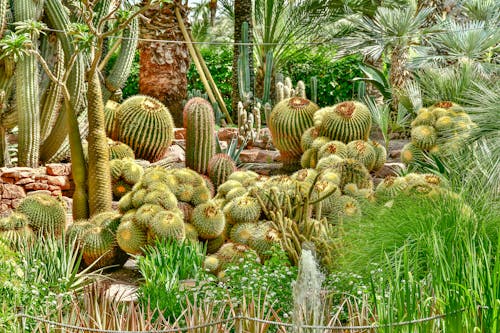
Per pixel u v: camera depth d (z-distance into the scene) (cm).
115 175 843
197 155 910
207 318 429
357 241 543
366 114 912
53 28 921
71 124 798
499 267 354
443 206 524
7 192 871
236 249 654
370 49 1152
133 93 1603
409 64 1101
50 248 622
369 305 449
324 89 1517
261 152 1075
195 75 1579
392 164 917
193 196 732
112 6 1003
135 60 1611
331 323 418
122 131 950
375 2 1639
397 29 1141
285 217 645
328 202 697
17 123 933
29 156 923
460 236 441
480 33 1053
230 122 1354
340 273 504
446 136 873
